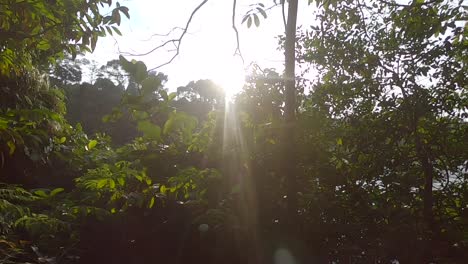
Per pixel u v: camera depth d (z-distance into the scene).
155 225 4.57
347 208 3.90
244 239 3.94
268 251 3.89
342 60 3.97
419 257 3.53
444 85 3.66
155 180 4.52
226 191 4.23
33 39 3.55
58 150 6.88
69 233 4.60
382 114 3.85
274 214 4.07
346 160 4.06
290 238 3.85
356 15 3.96
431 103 3.68
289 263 3.82
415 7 3.69
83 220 4.66
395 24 3.90
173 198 4.48
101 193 4.80
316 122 4.04
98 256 4.57
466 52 3.75
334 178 3.95
